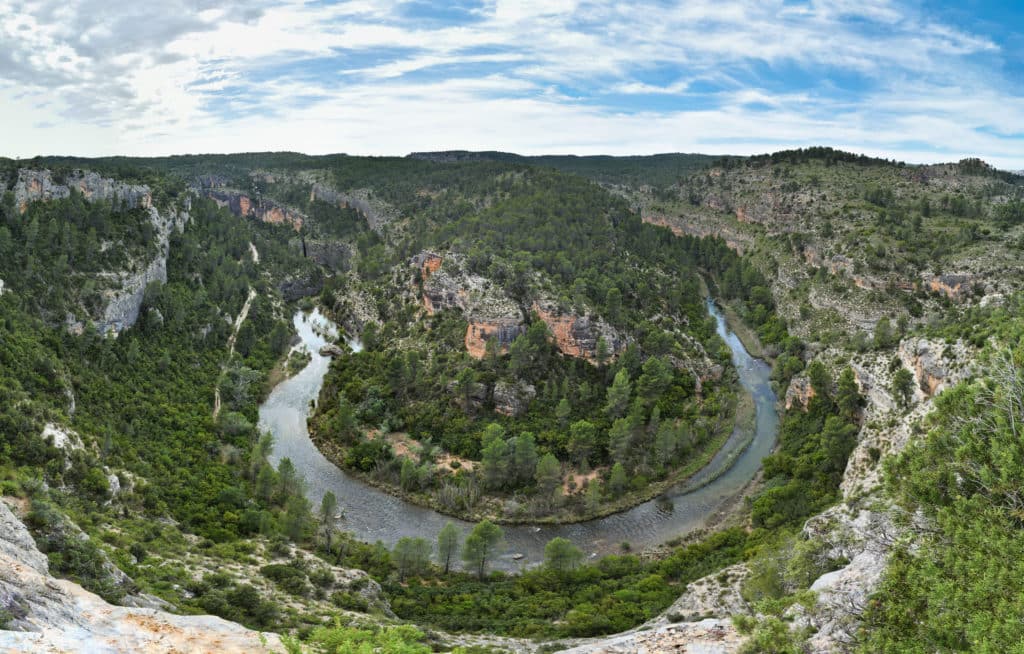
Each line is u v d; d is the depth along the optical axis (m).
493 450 125.69
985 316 139.38
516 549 111.06
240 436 141.12
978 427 37.06
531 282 171.25
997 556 29.59
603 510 122.19
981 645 25.69
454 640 74.12
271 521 104.19
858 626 34.78
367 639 40.62
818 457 127.00
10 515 46.88
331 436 147.00
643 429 143.62
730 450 144.50
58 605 33.16
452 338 167.75
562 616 87.00
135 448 115.88
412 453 138.62
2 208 148.25
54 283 140.12
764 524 110.06
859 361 134.75
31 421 90.81
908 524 37.53
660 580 96.00
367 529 115.75
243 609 64.81
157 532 87.38
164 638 34.12
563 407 141.25
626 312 180.75
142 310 163.50
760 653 35.22
